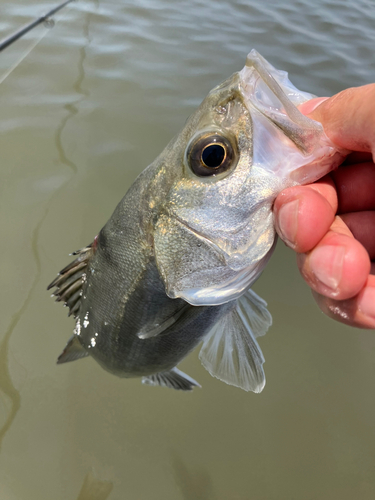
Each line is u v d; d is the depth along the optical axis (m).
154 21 0.53
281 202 0.11
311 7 0.62
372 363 0.24
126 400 0.24
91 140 0.36
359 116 0.10
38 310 0.26
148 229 0.13
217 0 0.60
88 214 0.31
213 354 0.18
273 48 0.49
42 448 0.22
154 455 0.22
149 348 0.16
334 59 0.48
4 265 0.27
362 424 0.22
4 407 0.23
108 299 0.15
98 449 0.22
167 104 0.40
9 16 0.50
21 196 0.31
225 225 0.12
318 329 0.26
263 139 0.11
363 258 0.10
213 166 0.12
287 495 0.20
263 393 0.24
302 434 0.22
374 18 0.61
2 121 0.36
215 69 0.44
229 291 0.13
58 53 0.44
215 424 0.23
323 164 0.11
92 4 0.55
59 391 0.24
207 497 0.20
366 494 0.20
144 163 0.34
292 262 0.28
